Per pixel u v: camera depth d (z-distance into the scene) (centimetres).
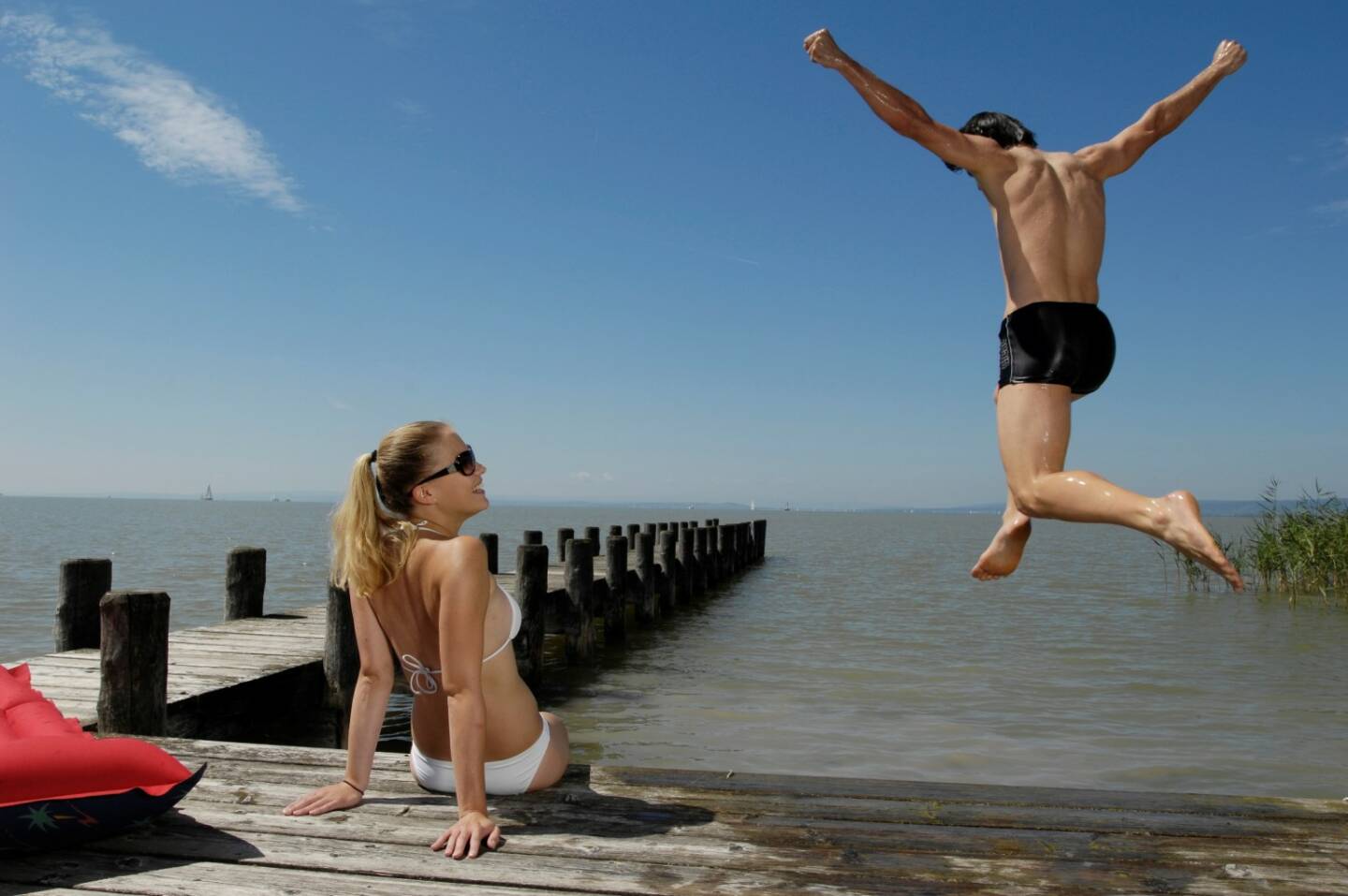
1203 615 1542
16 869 258
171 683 595
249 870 259
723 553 2300
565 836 283
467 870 260
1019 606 1703
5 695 322
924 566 2909
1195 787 608
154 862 263
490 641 300
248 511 12744
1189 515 230
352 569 289
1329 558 1667
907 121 280
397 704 903
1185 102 303
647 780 334
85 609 715
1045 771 641
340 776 338
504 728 306
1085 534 6750
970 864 268
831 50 279
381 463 291
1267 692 920
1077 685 948
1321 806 314
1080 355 270
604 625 1244
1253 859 272
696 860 268
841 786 330
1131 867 266
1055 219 279
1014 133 299
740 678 992
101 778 266
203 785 328
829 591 2027
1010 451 273
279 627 845
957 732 750
